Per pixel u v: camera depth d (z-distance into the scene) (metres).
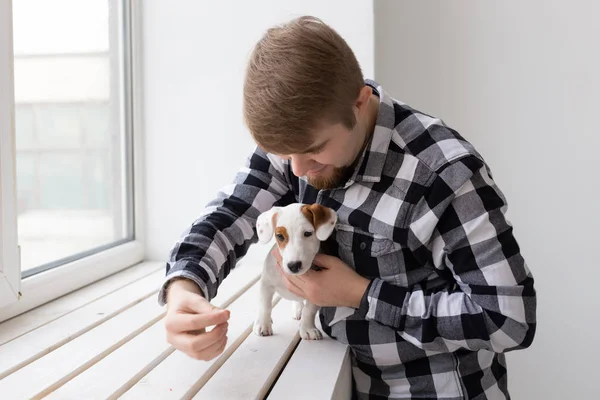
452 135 0.74
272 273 0.80
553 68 1.36
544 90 1.37
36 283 0.95
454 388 0.77
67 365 0.71
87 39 1.23
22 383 0.65
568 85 1.35
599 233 1.36
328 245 0.79
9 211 0.85
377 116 0.74
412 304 0.72
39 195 1.06
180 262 0.73
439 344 0.72
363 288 0.73
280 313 0.95
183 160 1.34
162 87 1.34
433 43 1.42
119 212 1.36
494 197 0.71
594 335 1.39
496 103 1.40
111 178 1.33
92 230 1.24
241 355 0.75
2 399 0.61
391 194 0.73
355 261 0.77
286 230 0.72
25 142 1.02
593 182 1.36
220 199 0.87
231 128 1.31
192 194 1.35
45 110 1.08
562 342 1.41
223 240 0.79
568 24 1.34
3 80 0.83
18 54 1.00
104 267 1.17
